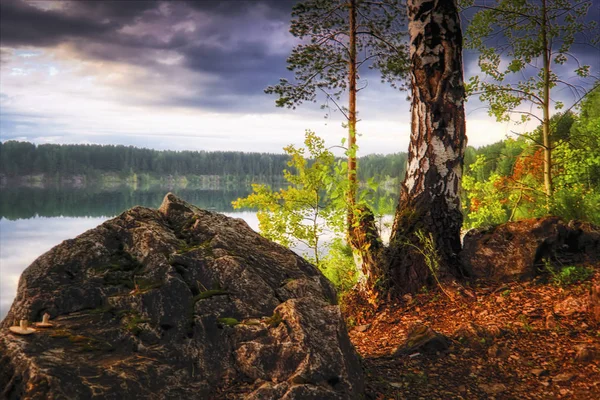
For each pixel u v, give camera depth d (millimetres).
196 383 3516
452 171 8297
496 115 13992
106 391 3102
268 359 3643
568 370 4727
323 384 3527
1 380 3143
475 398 4344
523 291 7125
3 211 84250
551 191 13492
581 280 7027
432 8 8188
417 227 8273
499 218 15594
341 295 8898
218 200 115562
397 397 4301
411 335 5652
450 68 8219
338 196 8680
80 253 4297
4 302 20266
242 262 4410
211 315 3939
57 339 3451
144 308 3877
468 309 7047
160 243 4445
